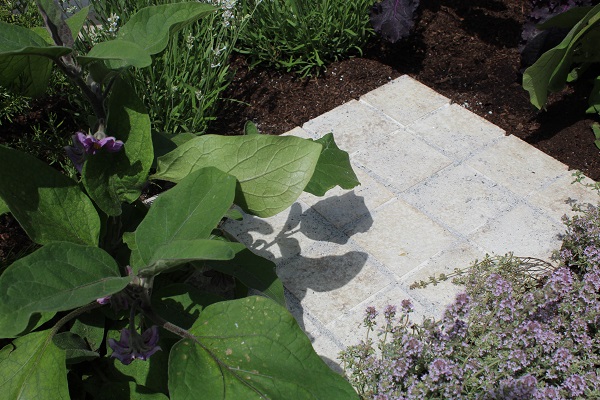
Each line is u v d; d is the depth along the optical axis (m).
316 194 2.95
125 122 2.51
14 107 3.79
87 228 2.45
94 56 2.12
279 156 2.46
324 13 4.46
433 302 3.22
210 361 2.15
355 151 4.05
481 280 2.93
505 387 2.48
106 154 2.50
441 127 4.20
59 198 2.42
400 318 2.92
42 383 2.26
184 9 2.38
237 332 2.21
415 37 4.90
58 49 2.12
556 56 3.71
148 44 2.34
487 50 4.79
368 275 3.36
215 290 3.03
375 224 3.62
